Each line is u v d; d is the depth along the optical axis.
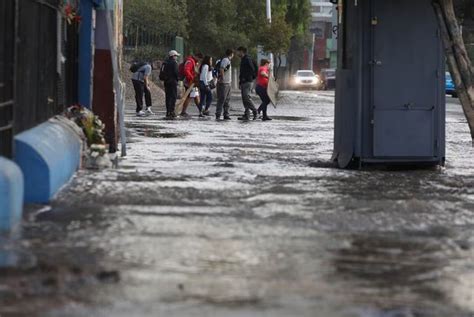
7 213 12.75
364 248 12.34
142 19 63.38
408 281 10.58
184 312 9.08
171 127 35.59
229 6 74.50
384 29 22.12
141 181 18.25
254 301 9.54
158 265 10.98
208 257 11.48
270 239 12.73
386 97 22.22
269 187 17.94
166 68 41.44
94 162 20.30
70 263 10.98
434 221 14.53
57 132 17.91
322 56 179.75
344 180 19.53
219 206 15.36
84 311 9.04
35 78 17.17
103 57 23.61
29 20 16.53
